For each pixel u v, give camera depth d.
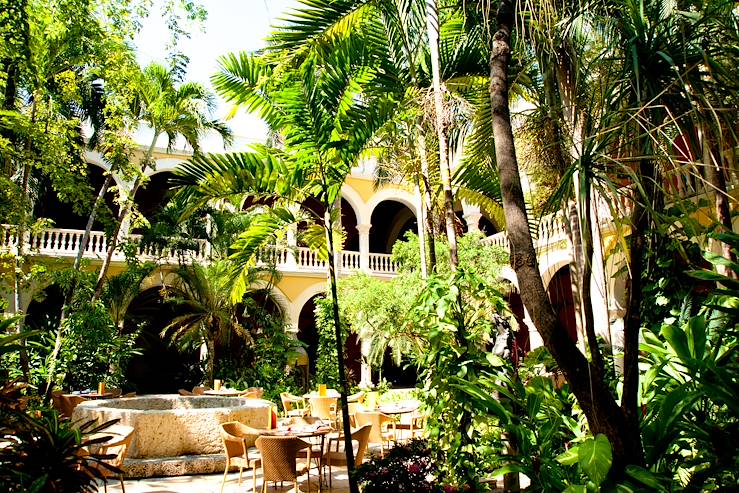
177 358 21.08
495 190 7.50
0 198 8.04
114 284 14.61
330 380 15.13
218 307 15.61
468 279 4.86
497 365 4.49
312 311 22.33
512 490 4.90
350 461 5.16
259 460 6.95
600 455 2.49
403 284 11.45
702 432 2.96
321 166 5.79
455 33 7.04
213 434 8.28
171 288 16.78
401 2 5.28
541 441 3.27
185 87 14.48
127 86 11.92
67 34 9.84
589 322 3.29
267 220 6.14
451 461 4.48
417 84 6.83
